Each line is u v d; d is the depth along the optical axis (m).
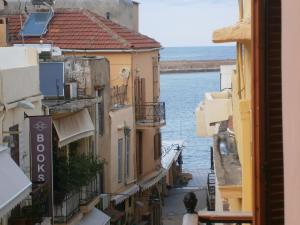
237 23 15.93
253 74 8.50
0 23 43.12
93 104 34.94
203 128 38.09
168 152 61.00
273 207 8.27
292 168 5.13
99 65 37.44
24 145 25.53
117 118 41.09
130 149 44.12
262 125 8.30
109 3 51.94
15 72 24.61
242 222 10.35
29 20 47.22
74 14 48.03
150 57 48.78
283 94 5.41
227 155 21.02
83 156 30.91
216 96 36.62
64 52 44.81
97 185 34.47
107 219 33.38
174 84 183.62
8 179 19.61
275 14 8.20
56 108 29.22
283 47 5.41
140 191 45.59
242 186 17.05
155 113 46.72
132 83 44.88
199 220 10.35
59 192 28.33
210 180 39.56
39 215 24.08
